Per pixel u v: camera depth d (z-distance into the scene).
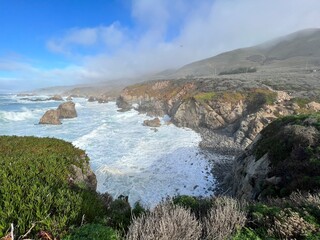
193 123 52.50
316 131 14.87
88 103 108.75
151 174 25.94
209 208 6.48
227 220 5.45
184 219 4.96
